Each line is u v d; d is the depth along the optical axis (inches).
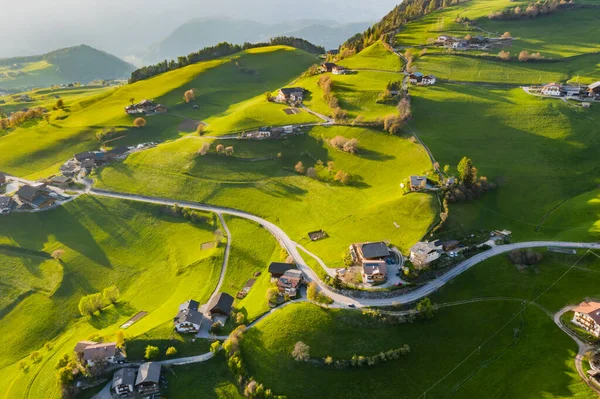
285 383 4047.7
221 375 4259.4
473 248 5113.2
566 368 3814.0
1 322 5600.4
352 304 4596.5
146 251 6609.3
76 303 5821.9
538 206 5890.8
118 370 4357.8
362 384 3988.7
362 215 6023.6
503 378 3880.4
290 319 4498.0
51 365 4704.7
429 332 4323.3
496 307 4488.2
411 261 4953.3
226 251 6166.3
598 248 4906.5
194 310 4849.9
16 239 6835.6
